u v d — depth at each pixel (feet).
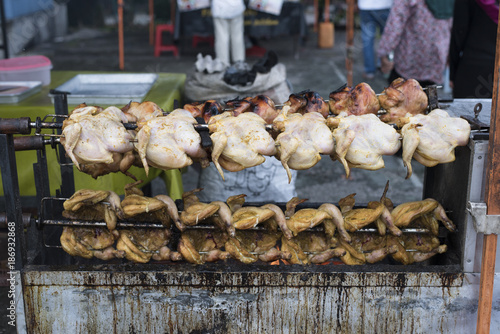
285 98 11.94
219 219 7.64
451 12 16.65
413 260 8.02
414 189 16.66
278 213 7.56
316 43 44.14
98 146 6.63
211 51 38.09
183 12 32.01
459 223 7.54
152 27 42.01
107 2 58.03
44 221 7.59
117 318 7.20
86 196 7.45
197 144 6.66
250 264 7.46
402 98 7.46
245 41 34.06
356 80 30.25
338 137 6.86
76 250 7.67
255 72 11.80
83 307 7.16
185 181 17.42
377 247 8.08
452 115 7.88
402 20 16.80
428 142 6.83
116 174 10.55
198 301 7.11
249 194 11.74
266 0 31.68
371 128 6.91
